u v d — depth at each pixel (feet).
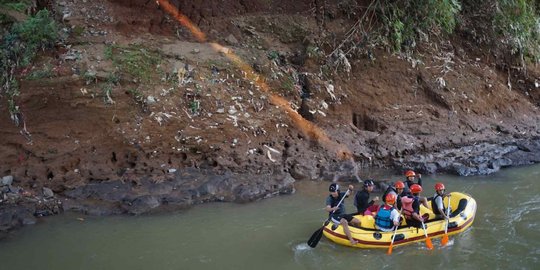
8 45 37.50
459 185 36.91
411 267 26.43
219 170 35.91
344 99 44.19
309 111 42.27
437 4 46.01
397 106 45.32
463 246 28.40
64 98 36.11
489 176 38.75
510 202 33.96
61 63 37.73
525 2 52.03
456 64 49.70
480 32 52.19
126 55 39.52
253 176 35.78
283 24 46.75
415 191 29.84
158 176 34.53
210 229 29.89
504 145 43.70
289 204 33.24
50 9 41.47
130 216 31.09
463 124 45.65
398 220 28.40
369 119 43.91
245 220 31.04
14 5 39.29
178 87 39.09
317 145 39.86
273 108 41.11
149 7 43.73
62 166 34.19
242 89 41.22
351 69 45.85
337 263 26.86
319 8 47.93
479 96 48.52
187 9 44.73
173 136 36.76
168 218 31.04
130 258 26.68
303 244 28.50
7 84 36.14
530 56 53.11
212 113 38.75
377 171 39.29
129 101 37.27
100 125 36.04
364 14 47.14
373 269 26.27
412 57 48.06
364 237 28.22
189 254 27.20
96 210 31.27
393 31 47.39
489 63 51.47
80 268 25.68
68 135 35.35
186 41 43.68
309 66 44.96
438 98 46.70
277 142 39.19
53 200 31.81
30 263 26.02
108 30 41.45
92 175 34.04
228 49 43.42
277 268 26.16
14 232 28.96
